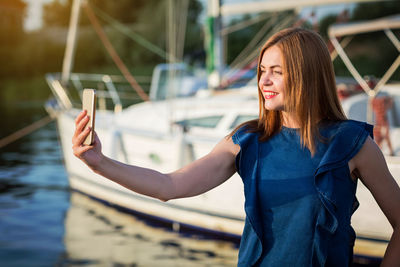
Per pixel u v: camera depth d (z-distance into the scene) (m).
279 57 1.12
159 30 25.72
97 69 27.14
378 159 1.08
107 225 4.87
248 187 1.13
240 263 1.12
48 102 6.74
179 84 6.50
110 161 1.06
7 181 6.98
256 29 19.73
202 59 7.60
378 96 4.46
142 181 1.09
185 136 4.20
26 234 4.57
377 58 20.19
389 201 1.10
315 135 1.10
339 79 6.04
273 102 1.14
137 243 4.32
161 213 4.89
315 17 5.44
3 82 28.97
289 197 1.08
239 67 5.77
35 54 29.44
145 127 4.89
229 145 1.22
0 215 5.21
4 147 10.23
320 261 1.03
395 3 18.73
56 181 6.95
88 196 5.98
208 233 4.54
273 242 1.09
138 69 25.69
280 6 5.41
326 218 1.03
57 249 4.16
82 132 1.00
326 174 1.05
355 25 4.93
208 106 4.75
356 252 3.83
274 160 1.12
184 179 1.14
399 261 1.10
